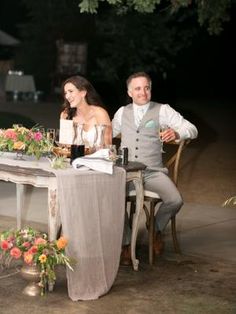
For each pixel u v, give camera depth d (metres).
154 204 6.46
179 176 11.59
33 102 27.05
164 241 7.28
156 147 6.62
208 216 8.52
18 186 7.10
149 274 6.21
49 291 5.66
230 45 32.72
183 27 21.86
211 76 32.97
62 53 28.08
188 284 5.97
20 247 5.47
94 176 5.50
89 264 5.53
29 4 30.95
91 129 6.27
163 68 23.19
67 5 29.92
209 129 19.53
